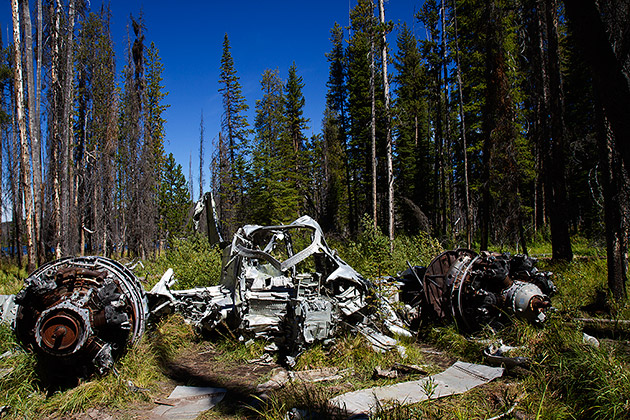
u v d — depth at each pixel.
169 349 5.63
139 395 4.22
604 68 3.00
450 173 26.22
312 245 5.84
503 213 12.55
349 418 3.38
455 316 5.91
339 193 39.34
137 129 28.64
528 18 11.84
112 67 22.50
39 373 4.34
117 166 26.88
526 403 3.66
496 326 5.61
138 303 5.08
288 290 6.25
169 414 3.82
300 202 32.44
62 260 5.08
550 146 11.09
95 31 21.09
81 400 3.96
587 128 16.58
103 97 22.20
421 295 6.67
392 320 6.12
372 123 19.70
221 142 35.50
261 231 7.12
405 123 18.83
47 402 4.01
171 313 6.34
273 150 28.88
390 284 6.43
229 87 34.53
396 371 4.62
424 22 26.98
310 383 4.40
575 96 19.72
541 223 25.70
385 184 31.62
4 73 22.34
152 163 30.17
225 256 7.14
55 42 13.65
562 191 10.61
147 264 11.58
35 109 13.40
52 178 14.00
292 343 5.16
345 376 4.59
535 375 4.26
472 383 4.21
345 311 5.35
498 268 5.65
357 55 27.11
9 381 4.22
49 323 3.96
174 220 33.06
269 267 7.31
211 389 4.41
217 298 6.46
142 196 28.06
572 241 19.27
